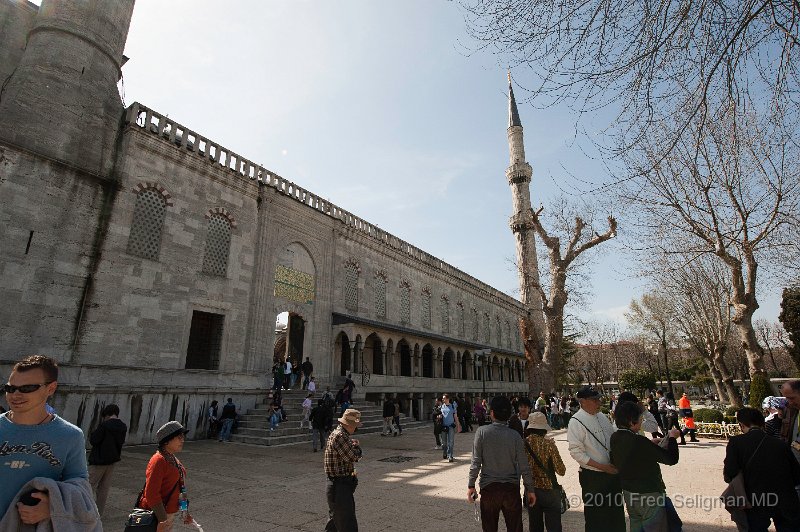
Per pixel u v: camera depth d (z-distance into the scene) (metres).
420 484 10.77
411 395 31.22
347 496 5.80
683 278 27.95
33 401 3.03
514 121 58.19
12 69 20.92
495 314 53.59
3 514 2.79
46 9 19.69
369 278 33.25
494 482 5.30
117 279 18.23
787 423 7.38
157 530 4.60
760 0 4.98
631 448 5.12
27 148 16.75
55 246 16.80
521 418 8.38
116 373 17.11
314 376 26.27
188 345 20.70
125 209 19.02
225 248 23.02
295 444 18.20
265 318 23.81
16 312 15.49
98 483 7.25
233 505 8.91
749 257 17.48
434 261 42.75
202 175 22.42
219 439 18.77
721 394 37.06
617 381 72.69
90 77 19.52
